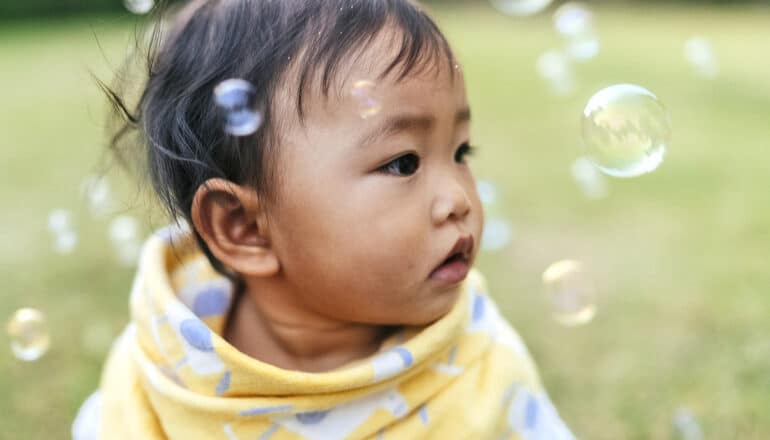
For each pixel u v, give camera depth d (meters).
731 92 5.42
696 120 4.65
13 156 3.96
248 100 0.87
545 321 2.01
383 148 0.84
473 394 0.93
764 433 1.50
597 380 1.71
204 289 1.03
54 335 1.94
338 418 0.89
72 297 2.19
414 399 0.90
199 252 1.07
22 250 2.60
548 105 5.20
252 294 0.99
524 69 6.57
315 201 0.85
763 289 2.20
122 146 1.13
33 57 7.17
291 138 0.86
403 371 0.88
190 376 0.90
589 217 2.90
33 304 2.14
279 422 0.88
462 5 11.28
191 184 0.94
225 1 0.95
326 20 0.87
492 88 5.80
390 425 0.90
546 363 1.79
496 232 2.27
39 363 1.80
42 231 2.79
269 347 1.01
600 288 2.23
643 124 1.05
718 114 4.80
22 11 9.57
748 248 2.55
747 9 10.73
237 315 1.03
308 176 0.85
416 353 0.88
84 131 4.53
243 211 0.91
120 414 1.00
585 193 3.22
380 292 0.87
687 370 1.74
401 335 0.94
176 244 1.07
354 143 0.84
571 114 4.90
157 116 0.96
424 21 0.89
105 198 1.81
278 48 0.87
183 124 0.93
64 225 2.37
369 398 0.90
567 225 2.81
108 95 1.10
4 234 2.77
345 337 0.97
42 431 1.55
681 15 10.16
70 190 3.31
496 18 10.10
